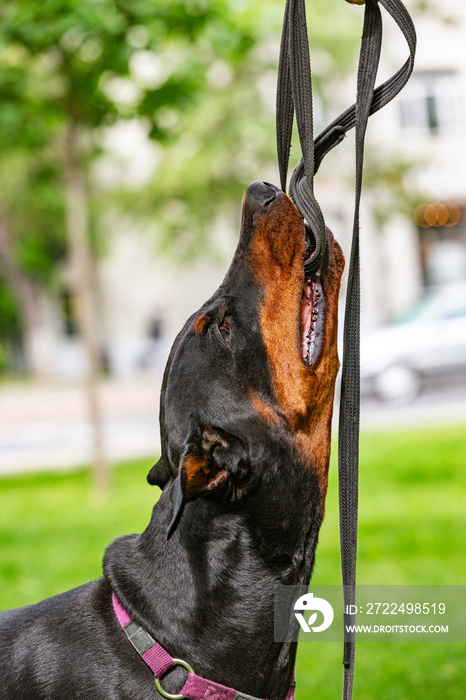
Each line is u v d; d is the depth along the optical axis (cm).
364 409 1575
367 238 2775
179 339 281
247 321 273
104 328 2884
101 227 2255
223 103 1535
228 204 1658
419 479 961
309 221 277
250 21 850
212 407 264
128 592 267
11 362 3316
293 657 276
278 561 270
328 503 843
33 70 942
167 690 254
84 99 945
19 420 1847
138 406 1895
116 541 287
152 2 823
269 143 1576
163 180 1587
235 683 261
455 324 1642
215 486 253
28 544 786
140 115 954
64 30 799
